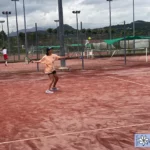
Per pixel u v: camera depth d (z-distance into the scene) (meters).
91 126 6.33
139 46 41.88
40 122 6.85
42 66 26.91
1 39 53.75
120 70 19.16
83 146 5.16
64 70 20.12
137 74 16.28
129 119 6.76
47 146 5.23
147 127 6.08
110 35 41.72
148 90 10.66
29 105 8.90
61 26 20.50
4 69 24.20
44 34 45.16
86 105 8.51
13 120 7.16
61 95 10.42
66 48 42.09
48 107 8.48
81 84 13.11
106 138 5.52
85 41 37.28
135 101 8.77
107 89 11.32
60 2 20.33
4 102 9.59
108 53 41.88
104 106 8.27
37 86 13.10
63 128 6.28
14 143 5.48
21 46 48.78
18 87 13.06
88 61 30.53
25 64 30.73
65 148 5.10
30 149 5.13
